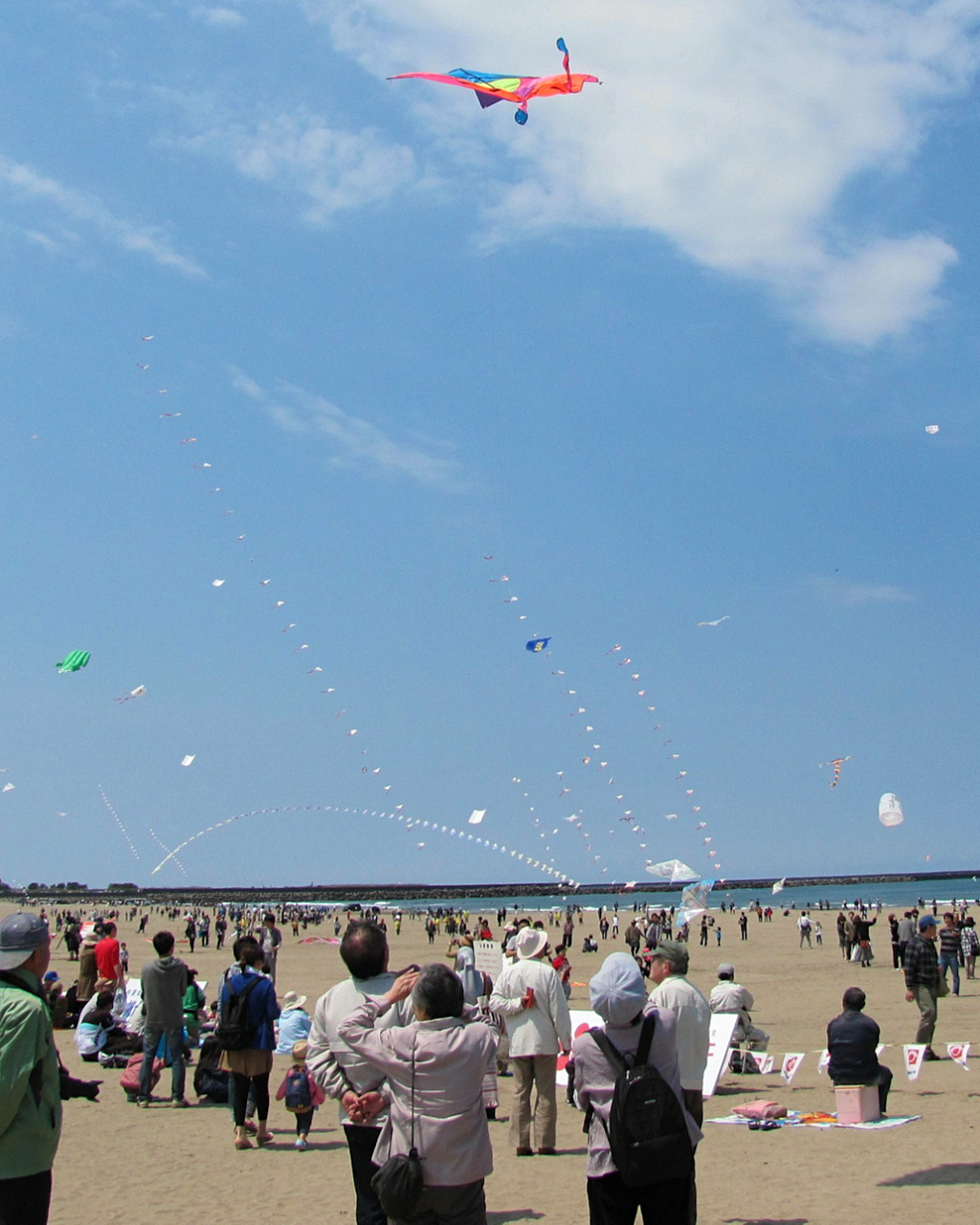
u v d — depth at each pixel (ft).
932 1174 26.66
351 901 650.84
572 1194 26.18
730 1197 25.40
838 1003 76.64
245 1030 32.40
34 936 16.08
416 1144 15.56
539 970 31.45
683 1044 22.65
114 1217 25.26
